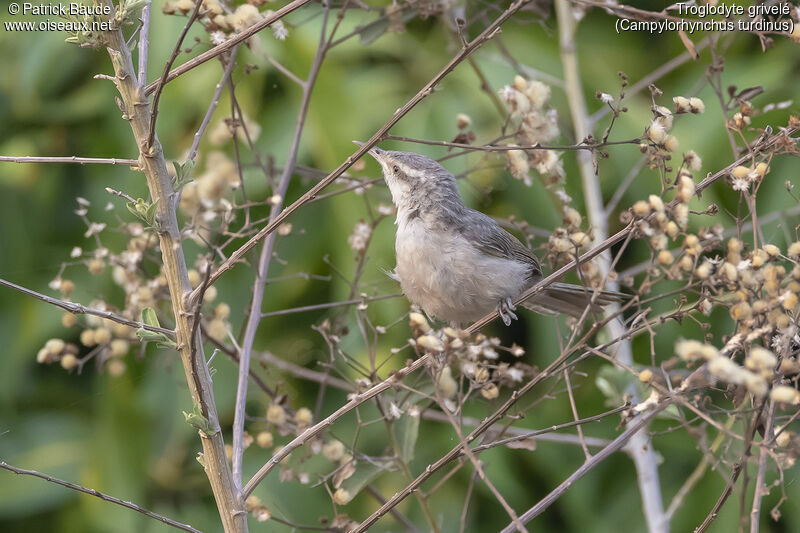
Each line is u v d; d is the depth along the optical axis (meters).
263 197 11.45
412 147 11.58
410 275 9.04
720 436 7.91
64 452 11.88
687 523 11.30
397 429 7.90
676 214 6.42
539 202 11.72
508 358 12.20
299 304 12.06
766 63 11.88
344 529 7.90
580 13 10.71
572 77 10.91
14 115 12.38
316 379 9.41
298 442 6.48
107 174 12.20
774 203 11.27
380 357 10.93
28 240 12.18
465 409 11.77
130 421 11.43
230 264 6.02
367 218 11.30
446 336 6.22
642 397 8.84
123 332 8.39
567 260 8.37
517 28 12.90
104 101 12.20
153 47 11.32
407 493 6.48
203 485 11.78
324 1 8.48
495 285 8.84
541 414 11.97
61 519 11.72
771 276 5.96
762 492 5.79
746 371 5.09
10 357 11.96
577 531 11.74
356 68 12.35
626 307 6.67
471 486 7.48
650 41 12.84
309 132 11.66
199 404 6.24
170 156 11.46
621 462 11.97
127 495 11.32
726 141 11.58
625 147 12.07
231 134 8.02
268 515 7.42
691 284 6.58
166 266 6.48
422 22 12.41
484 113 11.77
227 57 8.11
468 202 11.41
